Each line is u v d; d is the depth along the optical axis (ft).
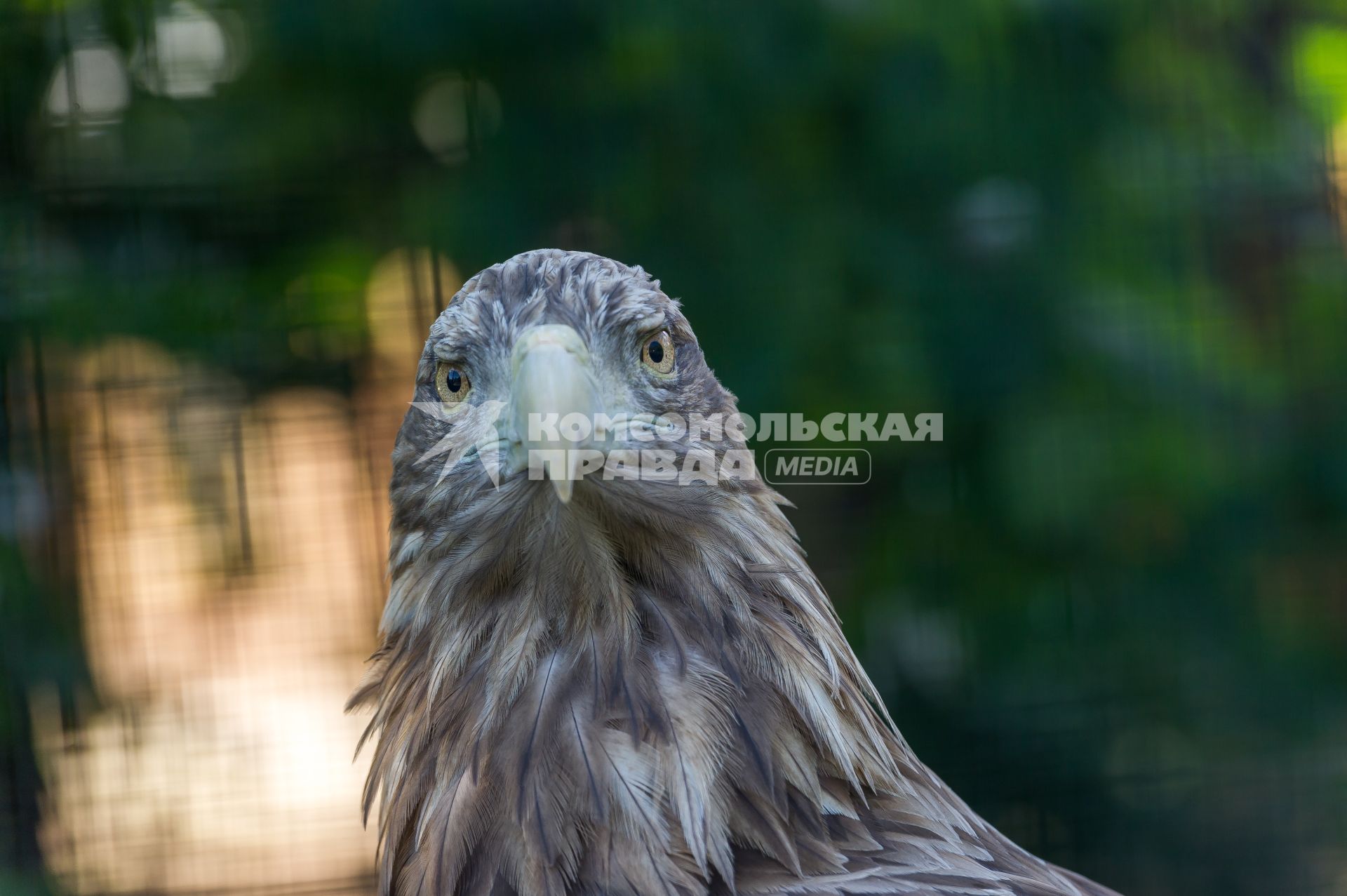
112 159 34.78
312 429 35.65
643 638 13.84
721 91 32.30
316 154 34.83
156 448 35.04
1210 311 36.52
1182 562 36.45
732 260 32.63
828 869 13.12
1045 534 35.09
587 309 14.89
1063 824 36.78
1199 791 37.29
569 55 32.65
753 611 14.25
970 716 36.52
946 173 33.60
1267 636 36.83
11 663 33.09
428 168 34.58
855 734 14.30
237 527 35.63
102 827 34.99
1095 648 36.22
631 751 12.96
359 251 34.96
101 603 34.94
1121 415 34.60
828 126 33.35
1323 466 37.22
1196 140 37.11
